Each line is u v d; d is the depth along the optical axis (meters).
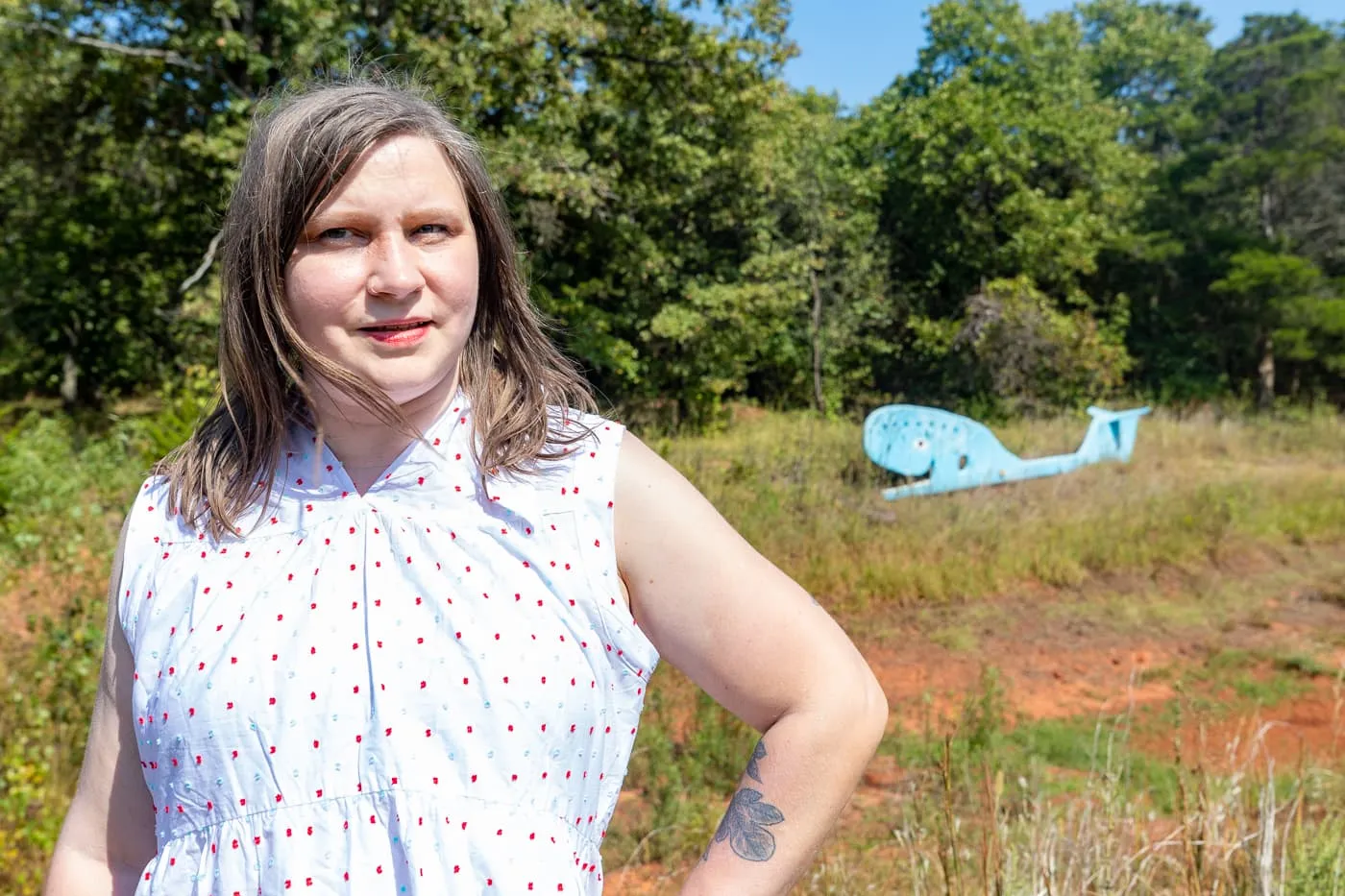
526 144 12.52
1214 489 11.10
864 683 1.16
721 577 1.15
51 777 4.18
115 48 12.67
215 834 1.13
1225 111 24.38
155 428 9.24
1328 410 19.77
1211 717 5.98
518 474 1.19
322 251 1.15
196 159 14.00
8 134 15.04
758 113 16.05
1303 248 23.19
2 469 8.93
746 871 1.12
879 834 4.33
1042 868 2.64
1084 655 7.21
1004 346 18.92
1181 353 23.61
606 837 4.43
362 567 1.17
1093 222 21.97
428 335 1.17
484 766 1.10
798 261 18.48
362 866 1.09
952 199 22.42
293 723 1.12
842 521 9.45
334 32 11.65
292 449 1.24
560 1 13.23
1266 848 2.66
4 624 6.27
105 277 16.38
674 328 16.30
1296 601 8.40
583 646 1.15
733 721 5.20
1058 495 11.10
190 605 1.20
